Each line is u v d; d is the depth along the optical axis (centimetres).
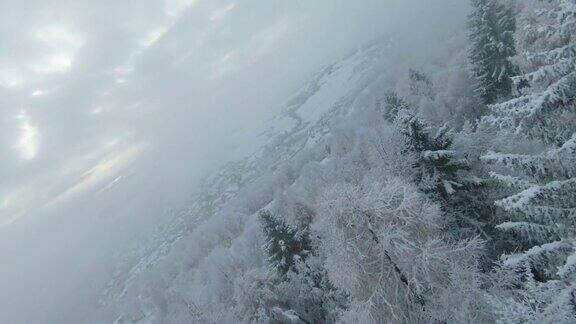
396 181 1773
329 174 5569
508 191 1984
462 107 5028
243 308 2934
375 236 1723
